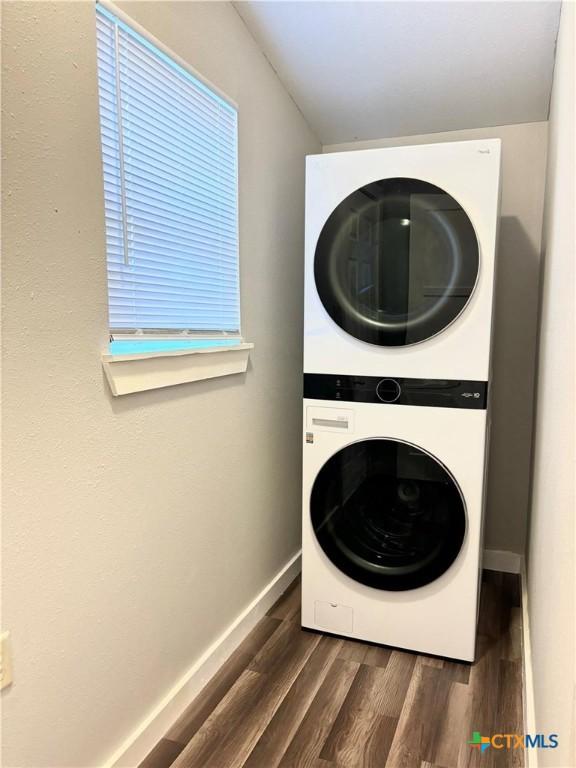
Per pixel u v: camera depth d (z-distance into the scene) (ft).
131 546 4.23
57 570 3.50
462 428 5.48
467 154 5.23
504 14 5.29
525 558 7.45
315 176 5.82
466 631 5.64
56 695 3.54
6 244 3.04
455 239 5.32
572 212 3.49
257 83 6.03
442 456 5.58
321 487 6.10
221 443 5.57
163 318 4.63
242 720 4.91
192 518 5.09
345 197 5.71
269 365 6.64
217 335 5.43
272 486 6.91
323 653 5.92
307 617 6.34
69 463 3.56
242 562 6.18
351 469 5.98
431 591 5.74
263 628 6.42
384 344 5.66
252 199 6.03
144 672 4.48
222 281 5.54
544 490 4.75
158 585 4.61
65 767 3.65
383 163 5.53
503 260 7.57
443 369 5.50
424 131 7.79
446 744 4.66
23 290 3.16
